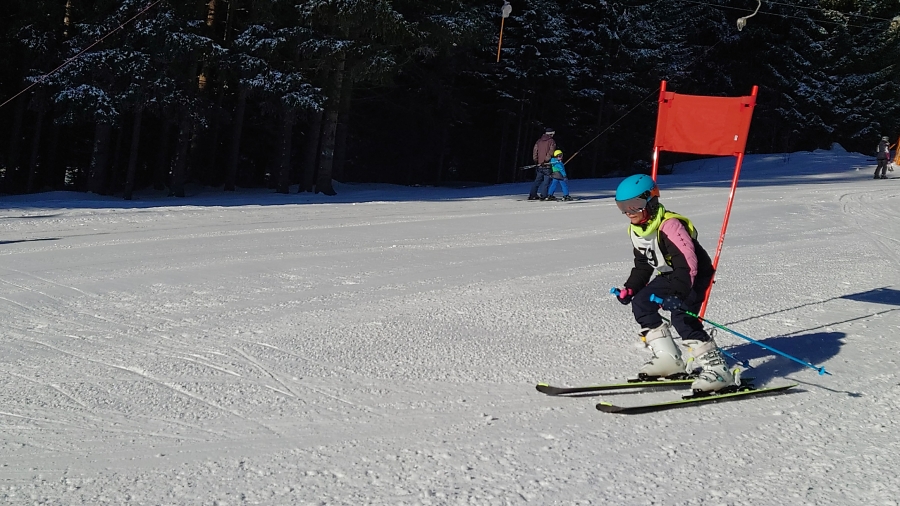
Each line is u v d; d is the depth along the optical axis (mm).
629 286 4586
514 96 40250
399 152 41938
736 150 5504
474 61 37531
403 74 36312
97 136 24625
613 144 45750
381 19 23953
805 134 49969
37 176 32562
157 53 23312
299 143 37500
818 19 49938
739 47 48594
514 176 40094
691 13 48719
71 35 25297
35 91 25031
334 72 26328
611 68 42875
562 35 38531
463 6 28641
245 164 38500
